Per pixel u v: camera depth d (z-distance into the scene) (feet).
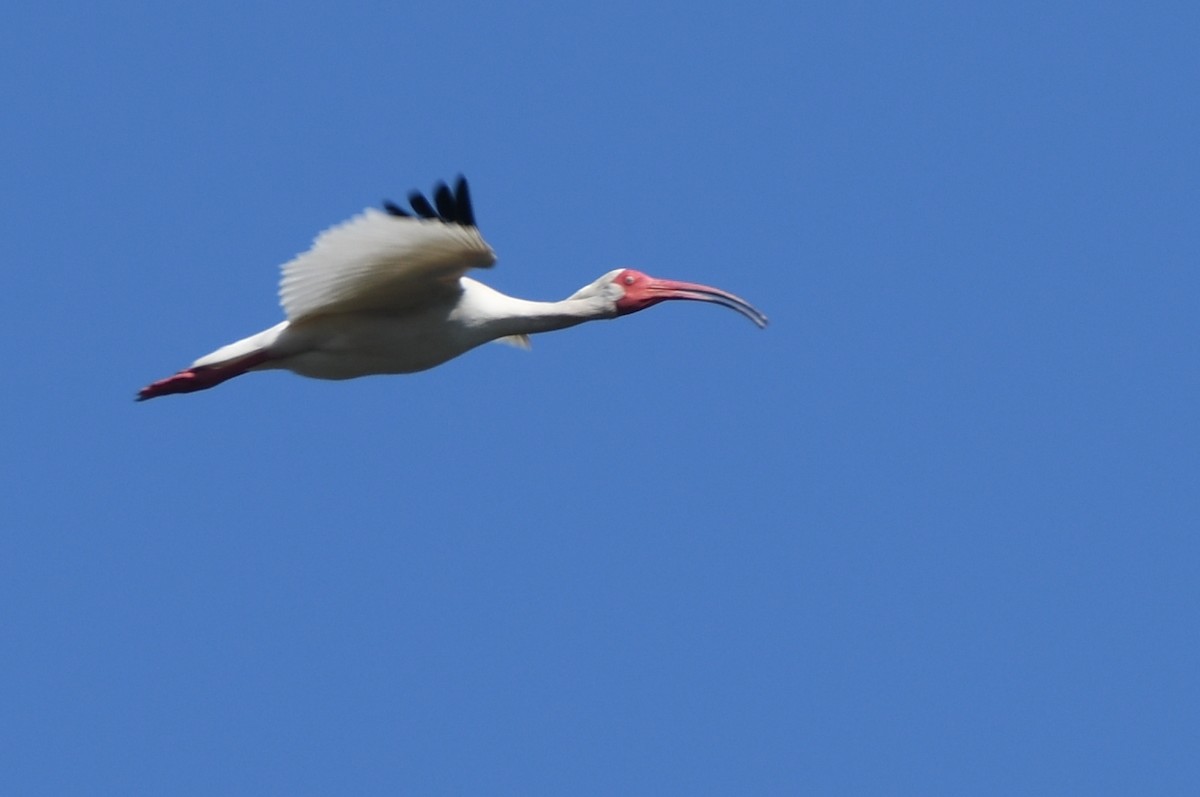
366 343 59.62
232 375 60.34
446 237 55.26
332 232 54.49
